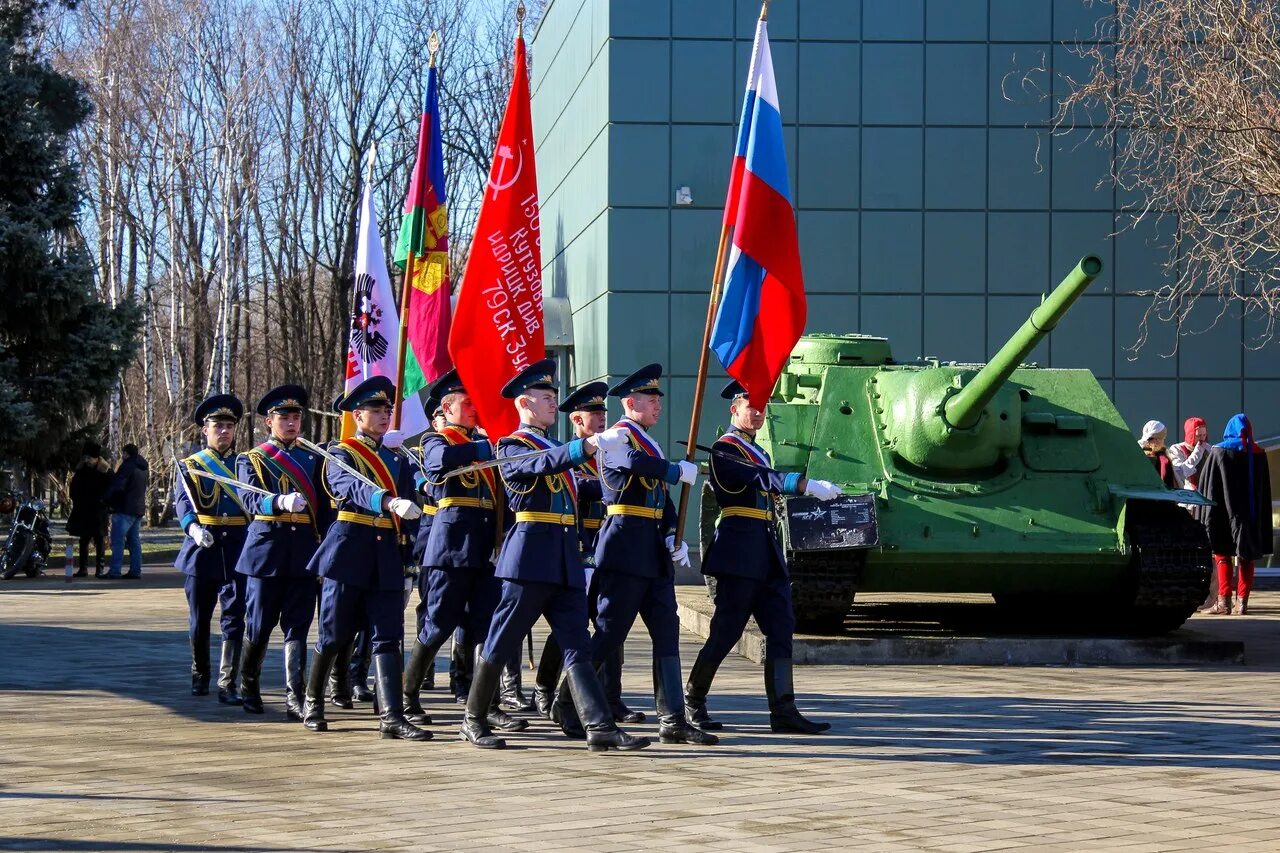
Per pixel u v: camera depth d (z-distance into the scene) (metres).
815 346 16.67
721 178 27.27
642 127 27.22
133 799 7.87
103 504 25.05
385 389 10.43
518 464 9.34
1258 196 21.20
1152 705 11.09
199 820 7.37
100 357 28.05
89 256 28.19
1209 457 18.42
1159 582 13.61
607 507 9.91
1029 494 14.20
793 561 13.74
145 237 48.97
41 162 27.98
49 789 8.13
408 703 10.47
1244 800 7.82
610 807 7.68
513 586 9.45
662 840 6.96
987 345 27.36
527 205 11.62
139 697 11.80
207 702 11.61
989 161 27.30
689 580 23.97
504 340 11.52
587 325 29.31
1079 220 27.28
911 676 12.80
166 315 53.38
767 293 11.02
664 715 9.68
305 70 51.00
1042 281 27.31
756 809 7.62
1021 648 13.66
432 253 12.60
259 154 50.34
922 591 14.49
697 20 27.19
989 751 9.25
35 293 26.98
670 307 27.30
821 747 9.41
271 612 11.00
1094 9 27.08
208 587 11.87
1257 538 18.38
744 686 12.28
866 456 14.48
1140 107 23.03
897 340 27.36
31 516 25.03
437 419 11.52
